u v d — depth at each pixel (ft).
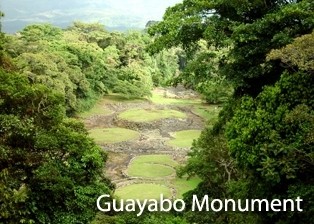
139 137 142.72
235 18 44.83
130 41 242.58
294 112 32.94
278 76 42.14
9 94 39.55
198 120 169.58
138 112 176.76
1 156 36.11
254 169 37.55
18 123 38.17
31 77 118.01
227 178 60.70
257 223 40.65
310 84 35.55
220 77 47.73
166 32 48.32
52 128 43.06
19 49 141.18
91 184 43.27
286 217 37.42
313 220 33.91
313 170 34.27
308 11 37.83
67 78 139.23
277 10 41.93
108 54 222.48
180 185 93.35
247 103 39.40
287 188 37.11
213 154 58.75
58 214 39.73
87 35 239.30
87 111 170.71
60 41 191.62
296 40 33.27
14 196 34.94
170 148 129.70
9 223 34.91
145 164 111.34
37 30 209.26
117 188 90.17
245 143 36.94
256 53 40.83
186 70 49.24
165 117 168.55
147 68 240.12
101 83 186.70
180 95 231.91
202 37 47.24
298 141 33.14
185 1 49.83
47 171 38.37
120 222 39.04
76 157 42.29
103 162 48.78
